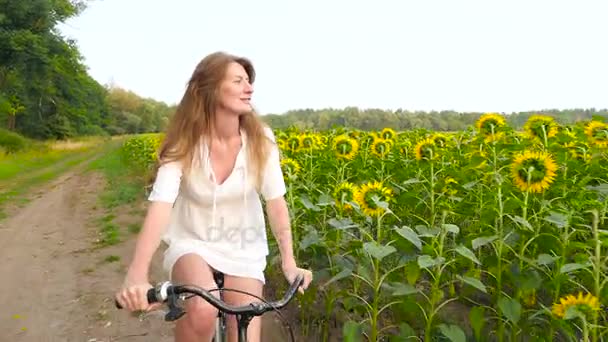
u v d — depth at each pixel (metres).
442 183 4.90
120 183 15.77
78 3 38.34
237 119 2.48
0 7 33.19
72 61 42.12
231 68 2.43
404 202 4.79
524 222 3.27
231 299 2.39
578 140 5.04
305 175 5.89
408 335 3.36
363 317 4.45
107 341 4.62
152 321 4.95
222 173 2.48
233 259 2.46
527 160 3.45
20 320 5.27
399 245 3.44
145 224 2.29
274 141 2.60
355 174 5.99
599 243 2.90
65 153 42.75
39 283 6.43
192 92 2.44
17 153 34.22
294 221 4.64
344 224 3.77
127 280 2.12
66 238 8.85
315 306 4.74
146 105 102.75
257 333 2.39
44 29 35.75
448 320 4.07
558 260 3.28
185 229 2.52
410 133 8.45
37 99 51.66
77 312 5.36
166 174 2.38
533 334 3.63
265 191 2.60
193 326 2.17
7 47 33.53
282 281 5.29
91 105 74.50
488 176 4.63
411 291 3.21
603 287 2.94
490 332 3.80
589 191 4.01
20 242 8.78
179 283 2.33
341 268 4.00
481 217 3.77
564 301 2.68
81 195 14.36
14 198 14.31
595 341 2.79
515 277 3.33
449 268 4.34
